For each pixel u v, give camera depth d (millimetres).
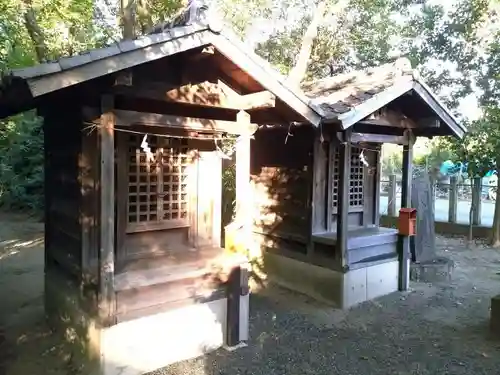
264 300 6273
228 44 3734
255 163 7527
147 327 4000
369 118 5996
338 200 5934
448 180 12828
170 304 4148
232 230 4637
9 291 6520
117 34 10719
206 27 3543
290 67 13234
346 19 12961
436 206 14641
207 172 4777
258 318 5520
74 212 4348
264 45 13555
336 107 5527
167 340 4145
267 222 7320
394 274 6762
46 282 5160
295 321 5434
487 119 10219
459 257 9102
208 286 4426
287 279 6875
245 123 4527
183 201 4637
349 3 11875
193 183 4688
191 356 4324
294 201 6781
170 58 3941
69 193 4473
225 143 5867
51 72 2951
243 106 4426
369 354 4527
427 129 6816
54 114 4766
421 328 5250
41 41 8758
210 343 4477
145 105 4215
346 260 5984
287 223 6926
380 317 5613
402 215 6750
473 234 11016
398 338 4941
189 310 4281
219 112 4723
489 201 15250
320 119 4691
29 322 5234
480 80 12055
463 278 7562
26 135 13883
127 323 3879
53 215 4969
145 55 3328
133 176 4270
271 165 7211
